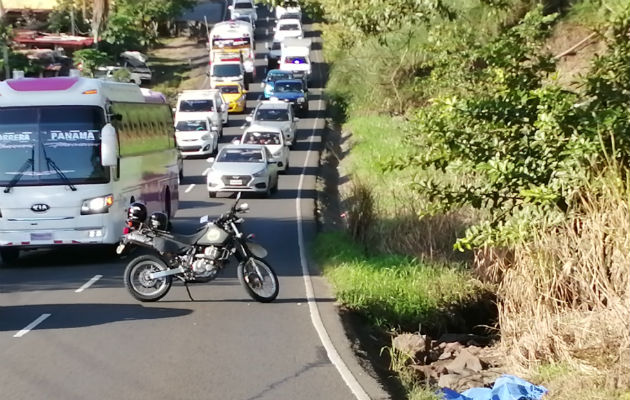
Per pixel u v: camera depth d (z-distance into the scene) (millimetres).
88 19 74062
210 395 10148
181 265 15531
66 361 11672
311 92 65250
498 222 14422
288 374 11023
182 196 33750
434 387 12008
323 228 26141
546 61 15562
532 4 21359
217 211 29609
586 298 12484
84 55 63781
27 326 13789
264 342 12656
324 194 34219
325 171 40344
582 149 12812
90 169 19812
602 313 11461
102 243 19938
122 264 20328
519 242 13547
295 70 67625
